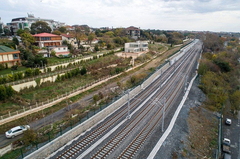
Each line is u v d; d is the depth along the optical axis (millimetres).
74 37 70688
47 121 25109
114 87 39125
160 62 64438
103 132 23344
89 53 59250
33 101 28906
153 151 20500
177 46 107000
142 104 32625
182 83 45094
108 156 19172
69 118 25734
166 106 32344
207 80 47250
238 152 27781
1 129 22438
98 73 44625
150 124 26156
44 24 73312
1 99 27547
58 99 30625
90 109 28438
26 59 44062
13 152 18406
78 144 20844
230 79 53094
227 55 73500
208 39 102500
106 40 84062
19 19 101000
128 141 21906
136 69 54875
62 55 52219
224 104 41375
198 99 38438
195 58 73875
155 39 122062
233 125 36031
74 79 39906
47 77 36000
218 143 26156
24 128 22375
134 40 98062
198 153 22266
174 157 20094
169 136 23562
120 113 28797
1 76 32781
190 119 29375
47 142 19391
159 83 44906
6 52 38469
